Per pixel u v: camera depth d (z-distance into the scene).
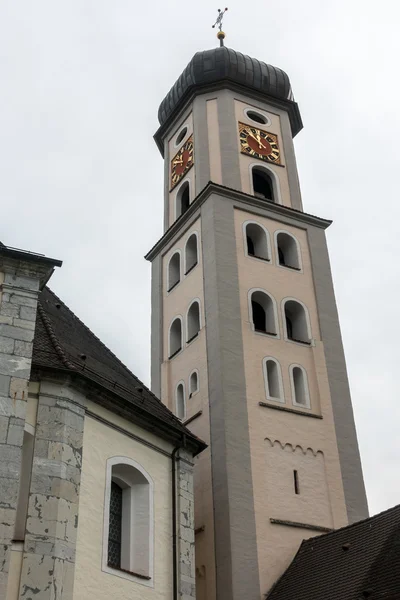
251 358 36.72
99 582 21.00
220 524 31.92
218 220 40.38
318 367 38.38
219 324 36.88
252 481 33.09
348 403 37.88
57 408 21.28
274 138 46.91
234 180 43.19
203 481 33.62
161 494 24.69
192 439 26.17
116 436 23.56
